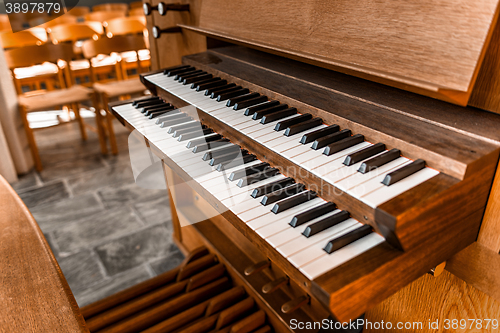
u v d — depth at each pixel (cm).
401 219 63
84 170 365
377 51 88
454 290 111
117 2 761
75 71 468
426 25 79
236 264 180
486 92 88
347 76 122
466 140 78
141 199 312
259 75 130
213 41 168
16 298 81
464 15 73
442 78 75
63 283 85
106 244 258
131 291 177
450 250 79
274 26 118
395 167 77
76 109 420
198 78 139
